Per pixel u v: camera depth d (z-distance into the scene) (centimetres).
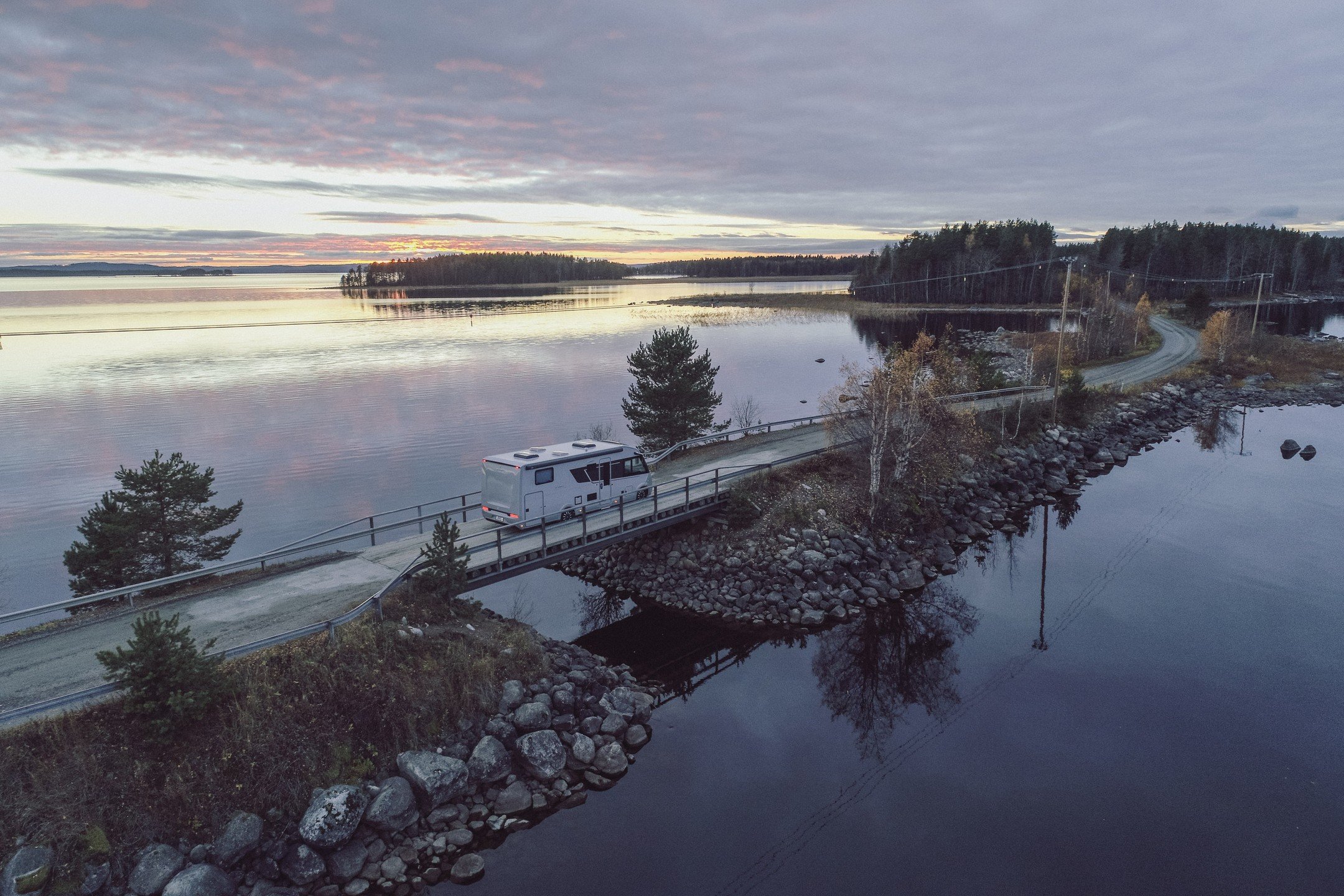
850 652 2467
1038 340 9525
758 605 2725
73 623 1838
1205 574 3098
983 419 4372
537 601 2912
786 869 1502
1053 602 2831
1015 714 2111
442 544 2058
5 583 3281
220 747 1443
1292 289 19788
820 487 3294
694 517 2966
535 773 1697
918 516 3366
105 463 4997
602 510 2733
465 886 1420
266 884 1328
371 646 1742
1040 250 19150
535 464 2494
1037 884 1485
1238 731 2028
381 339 12400
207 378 8388
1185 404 6334
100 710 1439
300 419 6253
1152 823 1675
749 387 7531
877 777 1822
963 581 3027
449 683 1752
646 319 15888
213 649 1683
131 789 1344
